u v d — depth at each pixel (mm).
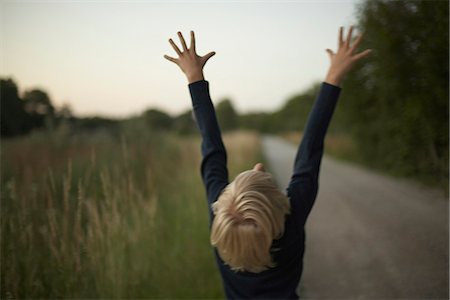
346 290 3402
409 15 6215
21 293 2455
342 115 11398
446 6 5445
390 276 3561
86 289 2697
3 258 2408
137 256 3312
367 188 8023
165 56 1439
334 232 5113
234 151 11312
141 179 4461
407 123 7320
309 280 3695
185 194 5410
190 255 3738
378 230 4973
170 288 3359
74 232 2723
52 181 2705
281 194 1093
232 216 1044
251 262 1062
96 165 3662
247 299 1164
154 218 3721
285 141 41344
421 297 3107
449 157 6500
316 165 1217
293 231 1114
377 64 7391
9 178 2838
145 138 7453
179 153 8211
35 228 2703
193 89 1382
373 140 10773
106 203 3104
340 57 1282
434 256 3873
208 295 3275
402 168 8820
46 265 2623
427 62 6047
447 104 6266
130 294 3121
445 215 5332
